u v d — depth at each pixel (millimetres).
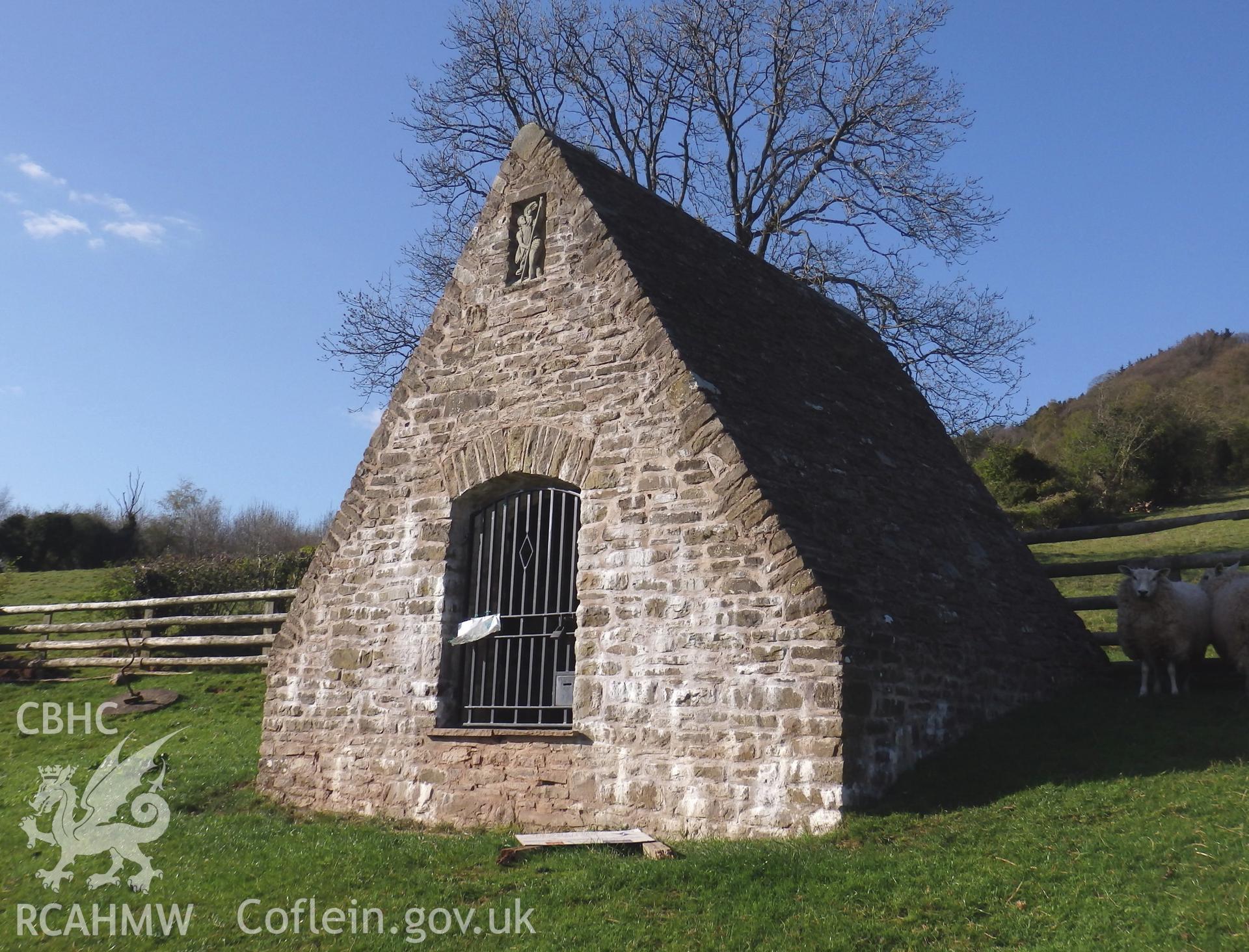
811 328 14055
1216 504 34531
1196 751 9367
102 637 22500
